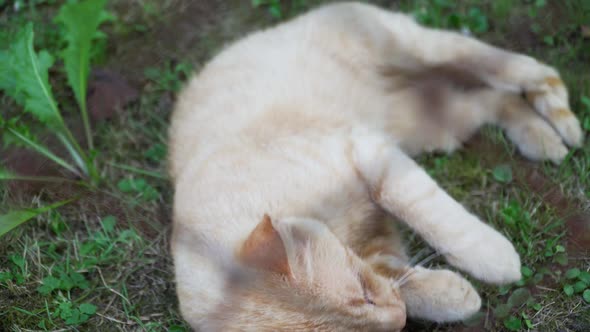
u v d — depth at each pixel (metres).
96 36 1.36
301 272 1.03
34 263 1.20
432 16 1.38
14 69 1.23
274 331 1.03
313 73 1.25
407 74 1.28
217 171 1.14
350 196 1.14
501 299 1.15
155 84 1.36
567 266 1.16
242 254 1.04
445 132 1.26
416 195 1.14
